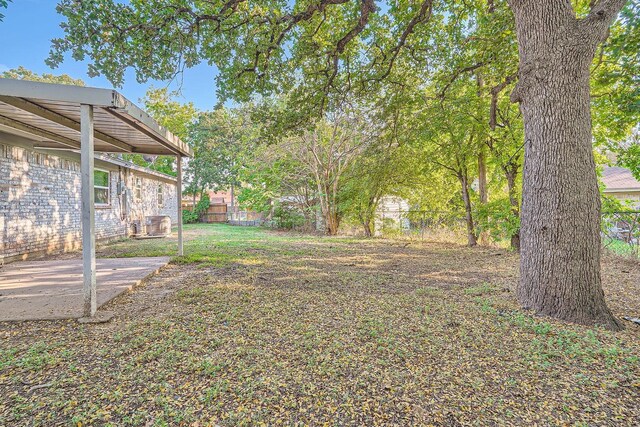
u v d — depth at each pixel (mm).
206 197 26125
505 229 8703
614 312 3752
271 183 16516
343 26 6648
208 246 9711
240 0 5242
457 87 8164
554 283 3559
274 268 6453
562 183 3541
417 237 12055
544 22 3598
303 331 3107
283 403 1978
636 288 4730
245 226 21500
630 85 5695
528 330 3133
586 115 3566
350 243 10922
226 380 2221
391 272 6141
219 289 4699
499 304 3961
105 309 3746
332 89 7418
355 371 2352
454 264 6992
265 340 2893
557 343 2812
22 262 6699
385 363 2469
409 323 3336
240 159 18234
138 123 4648
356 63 7406
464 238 10820
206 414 1868
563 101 3535
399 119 8828
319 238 12492
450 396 2051
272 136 7676
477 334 3035
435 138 9234
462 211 10953
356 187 12664
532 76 3688
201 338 2922
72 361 2473
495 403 1977
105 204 10609
